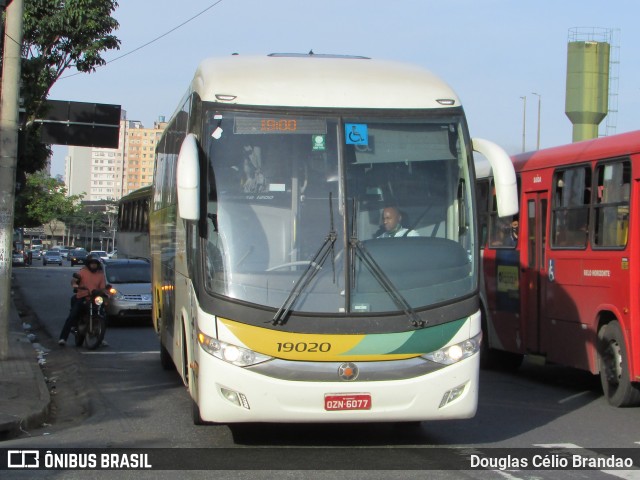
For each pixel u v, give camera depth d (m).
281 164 8.05
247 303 7.61
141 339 19.89
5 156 14.34
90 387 12.73
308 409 7.54
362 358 7.58
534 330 13.19
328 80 8.45
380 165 8.14
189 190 7.75
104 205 153.12
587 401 11.70
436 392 7.71
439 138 8.34
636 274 10.55
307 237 7.85
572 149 12.45
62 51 24.36
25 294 35.72
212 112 8.16
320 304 7.63
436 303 7.80
